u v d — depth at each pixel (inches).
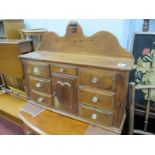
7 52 55.1
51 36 49.4
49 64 43.6
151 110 47.1
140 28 50.8
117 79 35.0
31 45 57.7
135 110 48.5
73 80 41.0
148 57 44.4
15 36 76.3
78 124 43.1
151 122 48.0
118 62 38.0
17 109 64.2
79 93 41.4
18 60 53.7
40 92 49.6
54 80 44.6
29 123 44.0
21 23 76.5
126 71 33.3
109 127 40.4
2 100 70.4
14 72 56.9
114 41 40.4
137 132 45.2
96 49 43.1
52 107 48.7
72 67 39.9
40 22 68.9
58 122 44.2
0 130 64.7
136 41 45.0
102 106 39.2
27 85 52.7
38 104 51.9
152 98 46.1
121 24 50.1
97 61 39.2
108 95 37.3
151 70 44.9
